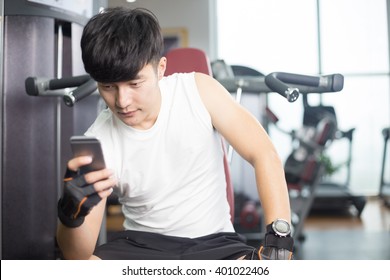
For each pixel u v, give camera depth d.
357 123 6.10
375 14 6.02
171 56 1.64
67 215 0.91
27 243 1.97
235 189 3.70
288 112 5.93
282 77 1.35
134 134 1.12
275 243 0.92
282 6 6.09
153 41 0.97
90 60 0.93
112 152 1.14
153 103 1.03
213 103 1.15
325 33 6.07
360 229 4.12
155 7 6.05
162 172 1.14
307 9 6.06
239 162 3.71
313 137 3.62
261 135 1.11
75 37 2.09
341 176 6.12
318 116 4.23
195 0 6.04
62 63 2.18
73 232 0.99
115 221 4.75
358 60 6.06
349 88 6.07
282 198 1.01
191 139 1.14
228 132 1.13
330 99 6.06
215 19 6.18
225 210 1.23
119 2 4.54
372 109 6.08
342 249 3.34
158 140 1.13
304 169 3.50
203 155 1.16
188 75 1.21
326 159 5.28
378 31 6.03
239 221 3.71
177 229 1.17
